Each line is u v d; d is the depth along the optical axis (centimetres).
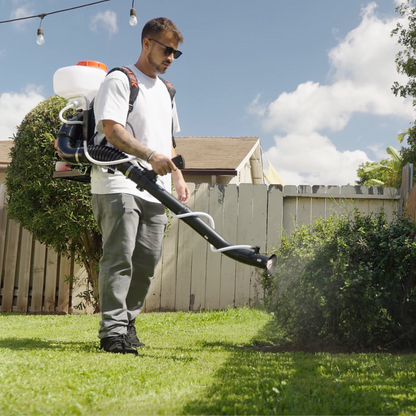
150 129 320
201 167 970
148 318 555
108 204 306
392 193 666
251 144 1213
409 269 349
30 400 177
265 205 696
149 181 279
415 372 255
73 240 682
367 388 219
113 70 307
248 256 249
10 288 741
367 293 337
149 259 330
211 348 338
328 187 686
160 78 345
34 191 638
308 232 396
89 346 310
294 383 228
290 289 365
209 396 195
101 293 304
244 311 595
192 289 707
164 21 321
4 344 315
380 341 353
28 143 636
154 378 220
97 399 184
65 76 320
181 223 717
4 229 753
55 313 720
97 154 294
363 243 352
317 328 358
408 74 1366
